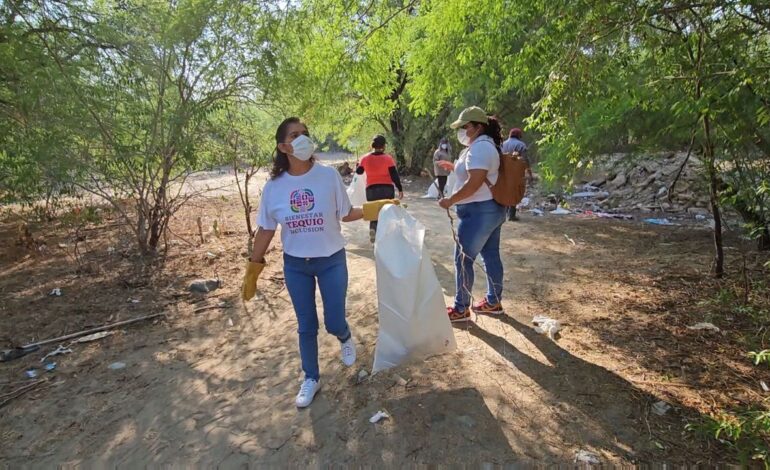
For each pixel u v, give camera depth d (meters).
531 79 4.95
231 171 11.18
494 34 5.64
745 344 3.53
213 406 3.09
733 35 2.97
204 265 6.00
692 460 2.41
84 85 5.17
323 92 6.71
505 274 5.41
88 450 2.74
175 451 2.70
